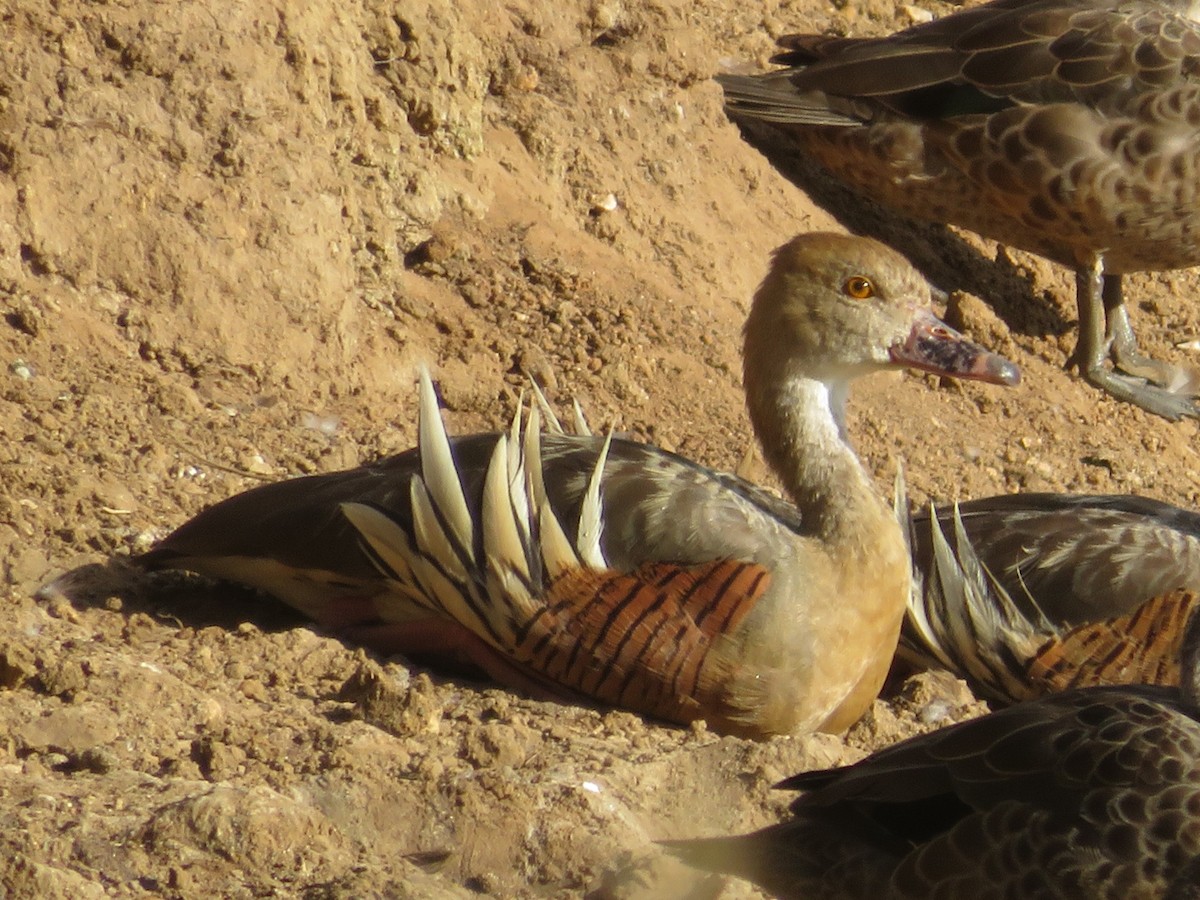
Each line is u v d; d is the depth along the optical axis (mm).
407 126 15445
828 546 10750
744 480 11547
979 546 12305
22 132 13328
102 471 11961
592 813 8961
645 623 10320
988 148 17344
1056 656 11883
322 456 12891
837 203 18797
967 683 12219
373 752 9328
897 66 17656
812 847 8438
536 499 10477
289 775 9039
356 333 14328
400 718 9750
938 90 17547
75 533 11289
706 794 9477
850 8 21000
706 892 8742
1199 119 16938
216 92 14086
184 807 8383
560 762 9539
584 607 10367
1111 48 17016
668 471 10797
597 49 17422
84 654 9891
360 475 11008
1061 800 8172
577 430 12539
